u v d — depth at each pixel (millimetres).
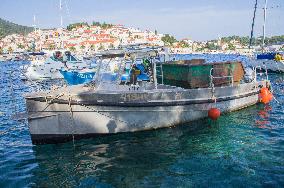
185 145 11031
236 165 9297
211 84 13984
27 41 161875
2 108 19297
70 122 10992
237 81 16312
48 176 8805
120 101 11336
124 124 11695
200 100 13273
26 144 11664
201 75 13844
